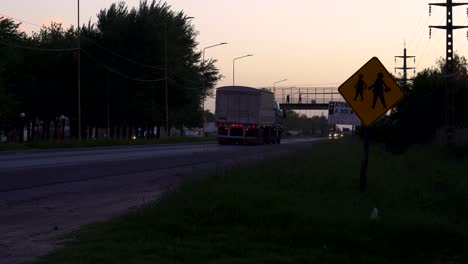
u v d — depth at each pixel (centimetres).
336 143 5456
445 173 2989
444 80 4997
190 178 2055
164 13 9038
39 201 1923
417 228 1310
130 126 9288
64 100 8556
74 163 3347
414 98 5178
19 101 8281
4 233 1371
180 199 1547
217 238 1246
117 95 8369
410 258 1212
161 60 8506
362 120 1678
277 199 1545
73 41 8406
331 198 1652
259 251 1173
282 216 1372
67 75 8350
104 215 1633
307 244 1238
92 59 8288
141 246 1167
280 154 3466
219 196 1551
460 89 5044
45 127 9062
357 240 1246
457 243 1286
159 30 8569
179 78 8844
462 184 2494
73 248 1170
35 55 8506
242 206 1443
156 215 1406
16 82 8456
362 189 1780
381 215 1409
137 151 4881
